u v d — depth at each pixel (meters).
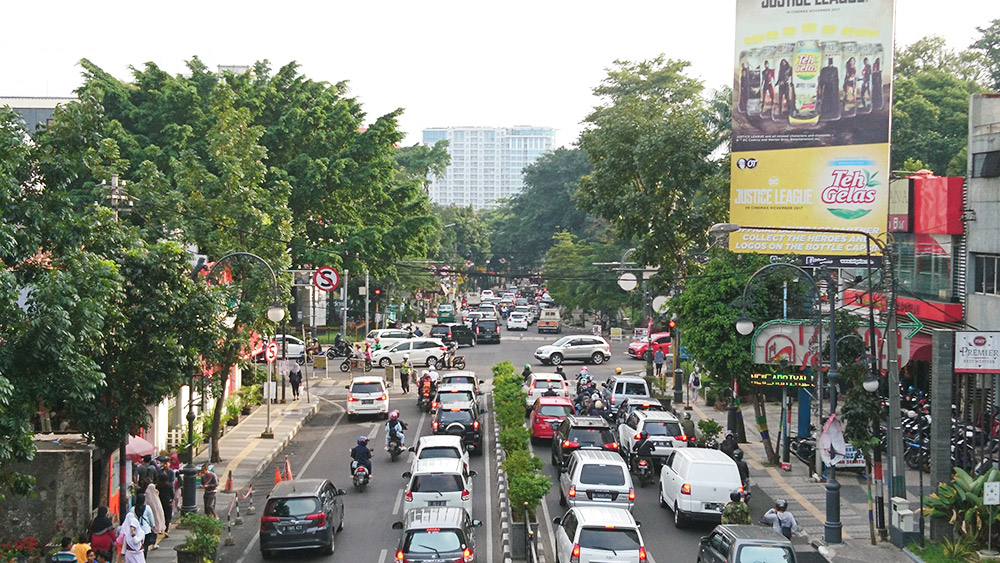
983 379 27.64
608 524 19.23
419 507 22.53
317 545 21.98
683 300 34.38
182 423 36.09
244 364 33.09
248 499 28.38
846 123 33.66
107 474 22.31
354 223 58.91
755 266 33.72
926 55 80.62
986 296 30.97
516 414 35.03
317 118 57.84
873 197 33.53
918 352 31.25
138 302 21.64
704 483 24.38
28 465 22.39
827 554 22.48
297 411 43.97
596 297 85.88
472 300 144.25
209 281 28.45
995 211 30.72
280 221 32.69
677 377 47.22
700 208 44.62
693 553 22.66
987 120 31.95
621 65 84.00
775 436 38.75
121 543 19.83
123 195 25.36
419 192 65.50
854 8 33.56
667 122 44.91
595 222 103.56
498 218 175.00
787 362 30.08
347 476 31.59
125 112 55.72
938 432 24.58
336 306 80.69
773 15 34.16
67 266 18.41
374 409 42.22
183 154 32.25
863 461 30.66
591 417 31.89
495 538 24.16
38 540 21.73
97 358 20.56
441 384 45.69
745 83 34.41
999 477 22.62
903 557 22.61
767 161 34.28
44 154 19.36
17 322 16.33
